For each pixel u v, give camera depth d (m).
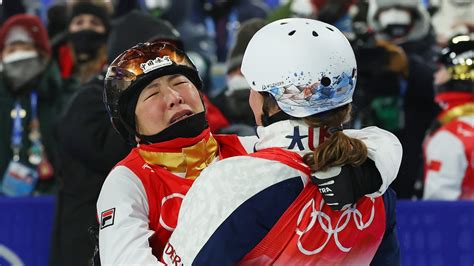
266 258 5.12
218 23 16.88
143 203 5.88
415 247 10.49
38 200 10.78
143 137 6.10
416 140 11.87
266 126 5.45
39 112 12.12
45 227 10.80
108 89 6.14
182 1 15.96
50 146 11.91
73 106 8.57
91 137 8.34
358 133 5.50
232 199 5.05
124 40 8.44
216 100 10.85
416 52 13.22
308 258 5.16
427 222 10.45
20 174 11.73
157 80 6.07
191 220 5.13
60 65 12.73
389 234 5.75
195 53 15.00
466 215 10.37
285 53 5.20
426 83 11.83
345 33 12.05
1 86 12.09
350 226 5.27
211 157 6.22
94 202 8.60
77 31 12.58
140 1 16.67
